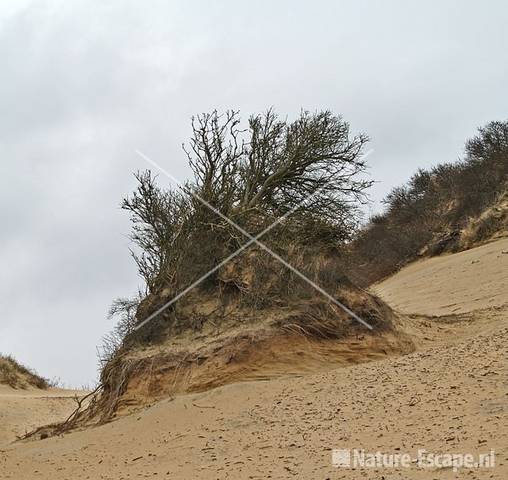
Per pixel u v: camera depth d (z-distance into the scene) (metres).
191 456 10.45
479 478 7.83
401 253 36.84
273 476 8.98
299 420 11.12
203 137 18.64
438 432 9.40
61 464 11.48
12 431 20.89
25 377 34.09
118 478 10.09
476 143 43.25
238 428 11.34
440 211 40.09
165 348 15.58
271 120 19.64
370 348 15.28
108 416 14.90
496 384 10.68
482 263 27.38
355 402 11.41
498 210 35.34
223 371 14.50
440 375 11.77
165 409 13.00
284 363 14.60
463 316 19.14
